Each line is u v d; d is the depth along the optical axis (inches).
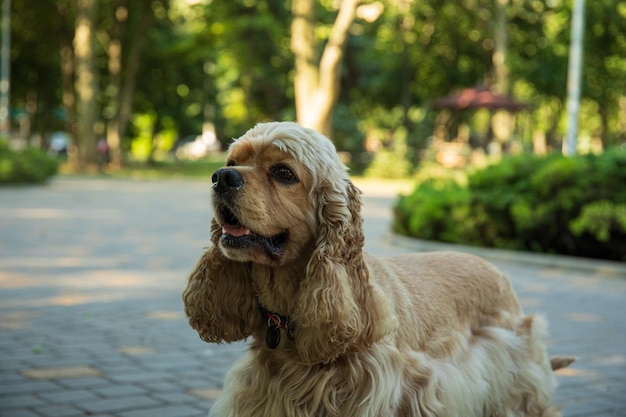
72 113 1530.5
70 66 1520.7
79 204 772.6
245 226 116.8
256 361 127.6
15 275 363.9
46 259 414.6
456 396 132.6
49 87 1689.2
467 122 1600.6
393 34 1455.5
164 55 1589.6
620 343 262.2
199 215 687.1
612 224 442.6
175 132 1898.4
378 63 1545.3
